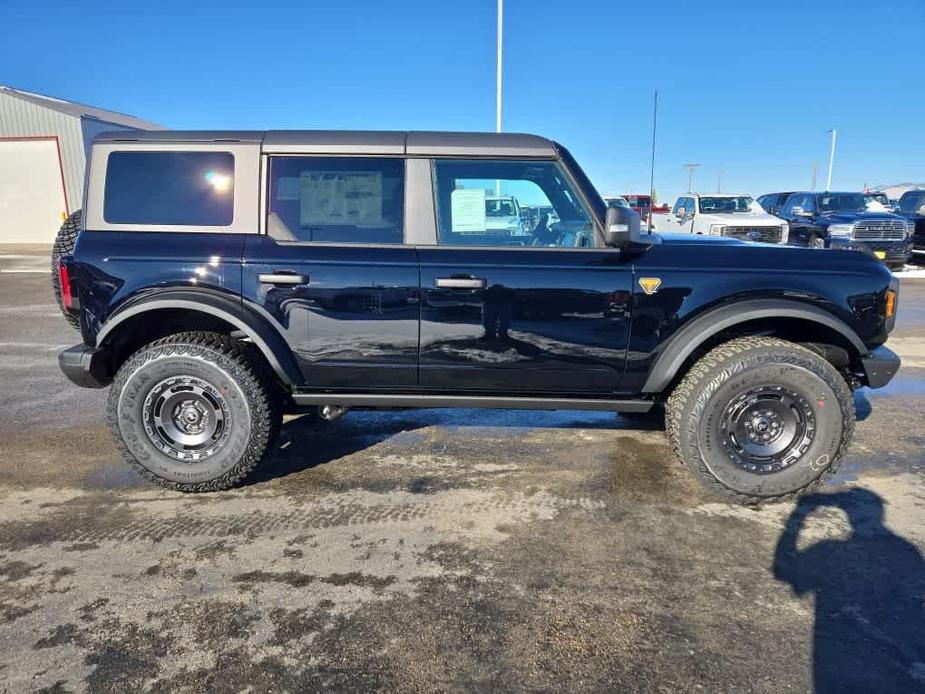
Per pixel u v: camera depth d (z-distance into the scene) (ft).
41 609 8.02
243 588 8.52
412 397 11.43
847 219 46.47
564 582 8.68
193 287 10.78
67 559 9.20
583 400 11.41
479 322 10.78
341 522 10.36
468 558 9.28
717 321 10.66
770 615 7.98
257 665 7.04
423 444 13.92
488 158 10.98
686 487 11.71
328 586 8.57
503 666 7.04
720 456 10.79
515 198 11.10
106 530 10.05
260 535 9.93
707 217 47.65
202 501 11.09
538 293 10.68
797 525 10.28
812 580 8.75
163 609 8.04
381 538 9.85
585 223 11.08
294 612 8.00
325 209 10.98
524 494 11.41
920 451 13.44
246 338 11.92
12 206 74.13
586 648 7.34
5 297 36.24
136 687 6.70
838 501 11.14
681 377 11.64
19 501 11.05
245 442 11.01
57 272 11.54
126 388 10.84
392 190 11.00
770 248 11.26
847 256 11.07
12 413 15.87
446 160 11.00
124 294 10.71
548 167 11.05
